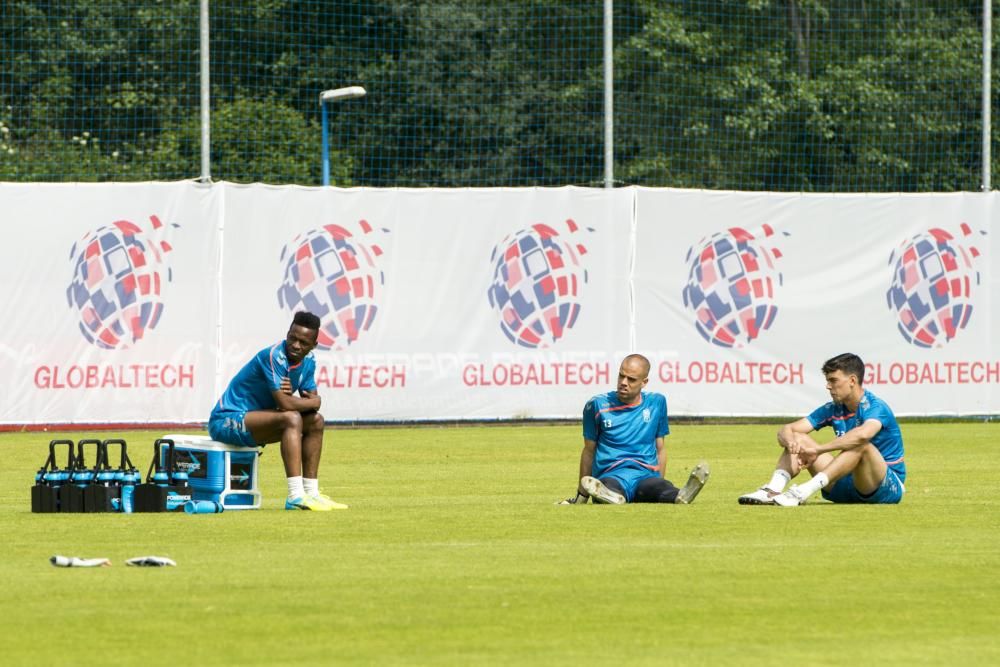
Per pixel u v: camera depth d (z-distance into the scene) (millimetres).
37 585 22516
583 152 104688
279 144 100875
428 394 66000
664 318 67625
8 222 62781
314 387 35062
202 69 64625
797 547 26938
